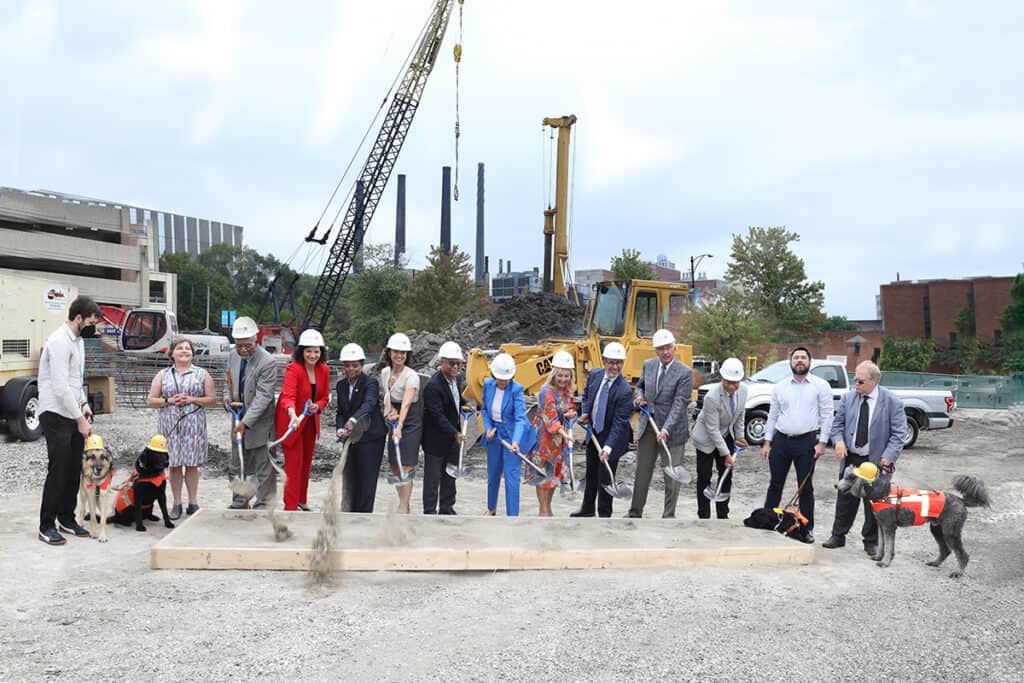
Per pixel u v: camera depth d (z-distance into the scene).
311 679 4.11
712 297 39.31
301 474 7.68
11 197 61.12
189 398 7.62
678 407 7.71
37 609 5.06
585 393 8.08
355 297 61.72
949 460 14.20
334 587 5.63
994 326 53.47
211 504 8.73
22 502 8.40
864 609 5.42
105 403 15.67
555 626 4.95
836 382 16.41
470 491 10.72
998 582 6.16
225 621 4.92
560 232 30.53
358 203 50.38
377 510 8.73
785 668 4.37
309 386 7.71
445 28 49.53
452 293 45.03
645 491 7.98
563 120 30.39
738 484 11.59
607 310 16.19
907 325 57.84
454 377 7.74
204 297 92.50
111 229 68.56
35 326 13.38
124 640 4.58
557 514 8.95
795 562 6.57
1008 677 4.30
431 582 5.80
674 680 4.18
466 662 4.37
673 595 5.62
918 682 4.22
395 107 49.69
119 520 7.30
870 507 6.91
